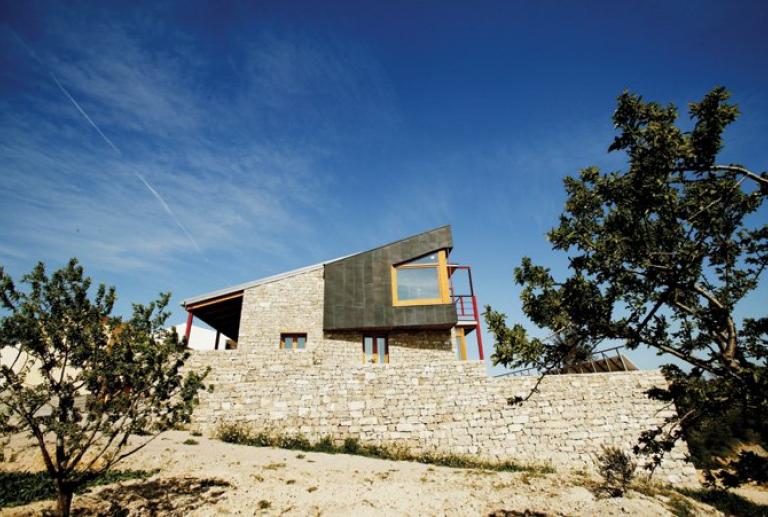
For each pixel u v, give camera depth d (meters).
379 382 15.36
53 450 10.09
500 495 9.99
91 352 6.84
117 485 9.12
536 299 6.36
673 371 6.14
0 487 8.32
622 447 14.23
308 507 8.83
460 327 20.75
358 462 12.59
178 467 10.55
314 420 14.77
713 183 5.79
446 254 20.28
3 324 6.39
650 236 5.71
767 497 13.46
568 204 6.28
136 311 7.45
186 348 7.89
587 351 6.36
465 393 15.14
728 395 5.25
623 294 6.20
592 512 9.17
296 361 17.39
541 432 14.52
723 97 5.53
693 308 6.41
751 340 6.07
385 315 18.66
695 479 13.61
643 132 5.81
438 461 13.70
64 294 7.14
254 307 18.77
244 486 9.70
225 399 14.93
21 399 6.23
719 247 6.00
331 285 19.22
